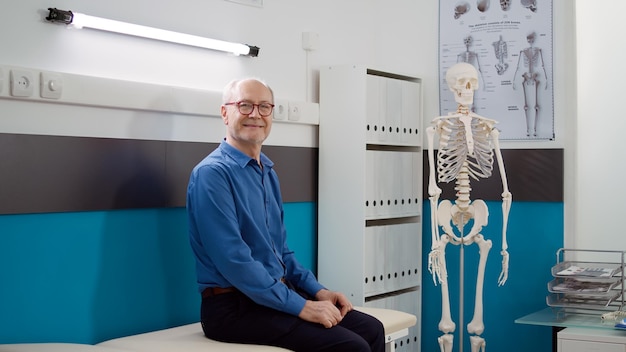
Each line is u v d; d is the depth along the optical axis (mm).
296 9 3777
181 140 3170
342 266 3781
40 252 2701
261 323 2758
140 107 2967
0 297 2596
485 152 3666
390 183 3924
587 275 3451
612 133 4102
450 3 4113
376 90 3805
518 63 3992
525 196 3986
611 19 4090
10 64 2594
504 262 3641
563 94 3922
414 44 4207
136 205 2990
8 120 2592
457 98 3588
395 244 3969
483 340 3670
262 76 3590
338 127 3793
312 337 2730
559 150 3918
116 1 2918
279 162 3654
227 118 2996
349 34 4121
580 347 3201
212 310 2834
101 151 2865
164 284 3135
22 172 2625
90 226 2854
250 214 2922
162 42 3109
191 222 2916
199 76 3271
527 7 3973
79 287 2826
